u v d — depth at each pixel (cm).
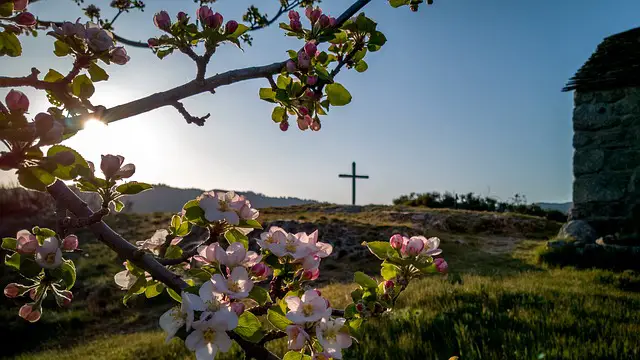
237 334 131
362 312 163
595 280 1028
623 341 560
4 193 1602
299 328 136
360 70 214
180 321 124
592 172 1337
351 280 1456
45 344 1189
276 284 161
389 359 564
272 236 162
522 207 2983
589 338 581
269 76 179
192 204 150
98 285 1542
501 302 770
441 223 2309
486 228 2272
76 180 131
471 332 609
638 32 1391
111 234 141
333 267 1639
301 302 144
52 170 117
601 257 1202
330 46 212
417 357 569
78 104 143
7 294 142
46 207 1616
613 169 1311
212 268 142
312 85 183
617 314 694
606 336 591
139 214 2545
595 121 1338
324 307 143
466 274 1200
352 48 210
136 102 151
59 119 139
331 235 1923
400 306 787
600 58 1365
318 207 3116
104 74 149
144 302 1435
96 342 1114
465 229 2270
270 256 161
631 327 619
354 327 165
